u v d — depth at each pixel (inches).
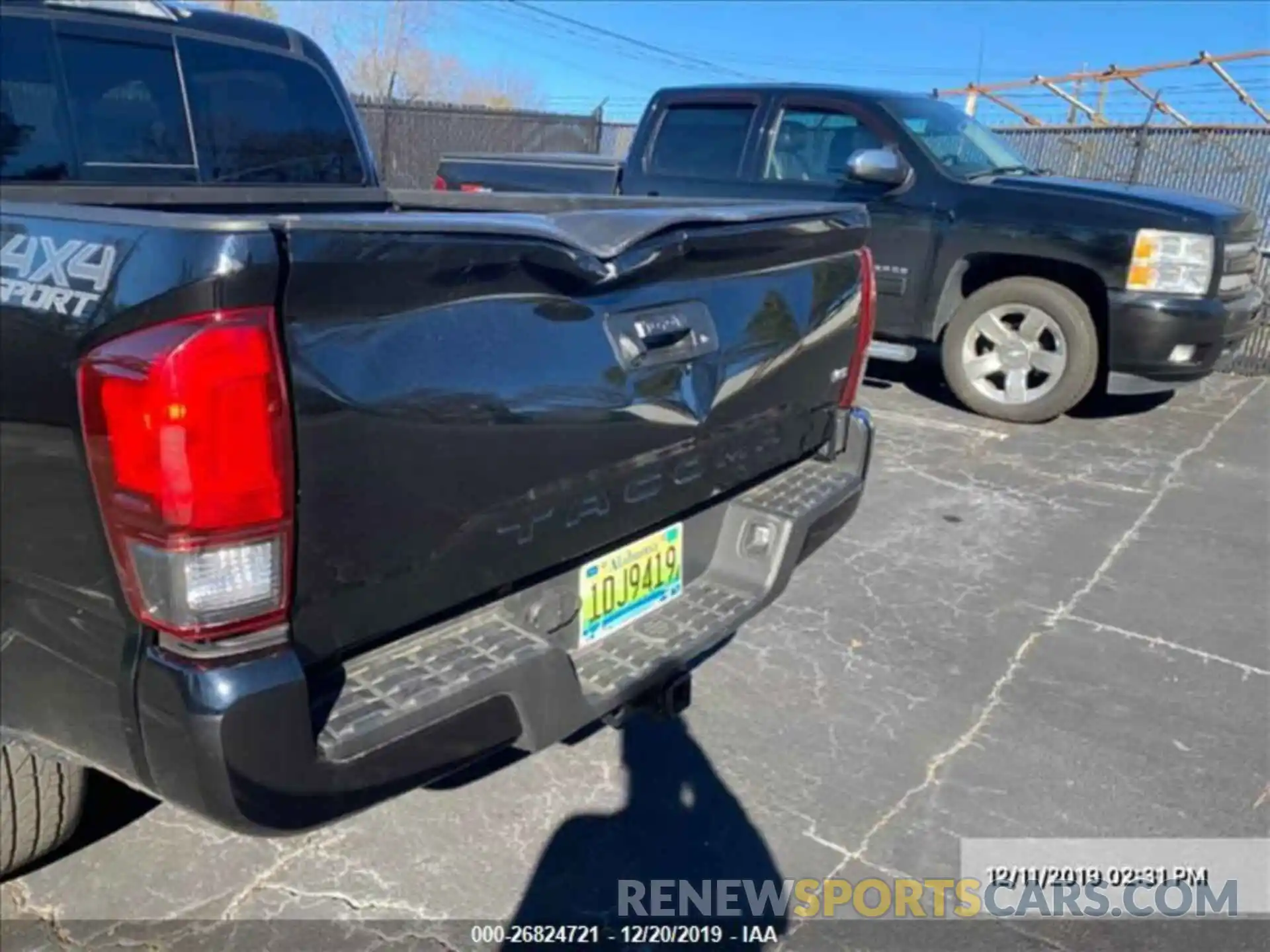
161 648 63.7
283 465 62.2
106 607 65.4
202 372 58.2
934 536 184.9
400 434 68.4
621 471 88.0
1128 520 195.3
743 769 115.9
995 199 250.2
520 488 78.4
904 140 263.1
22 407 65.2
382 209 160.9
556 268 76.7
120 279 60.3
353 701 70.5
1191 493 211.0
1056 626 152.6
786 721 125.6
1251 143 393.7
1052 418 256.8
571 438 81.3
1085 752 122.1
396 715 69.8
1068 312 244.4
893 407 271.7
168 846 99.3
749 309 100.0
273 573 63.7
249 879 95.7
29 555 68.4
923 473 218.8
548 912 94.2
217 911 91.8
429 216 72.2
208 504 60.0
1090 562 176.1
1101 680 138.0
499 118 617.0
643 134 302.7
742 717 126.0
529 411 76.9
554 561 84.6
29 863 92.2
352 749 67.4
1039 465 225.9
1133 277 234.4
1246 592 166.4
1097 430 254.5
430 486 71.5
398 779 70.3
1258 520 197.3
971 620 153.5
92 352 60.7
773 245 101.4
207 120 138.3
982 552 178.7
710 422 96.3
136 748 66.4
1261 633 152.8
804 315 109.3
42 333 63.4
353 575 68.5
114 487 61.4
